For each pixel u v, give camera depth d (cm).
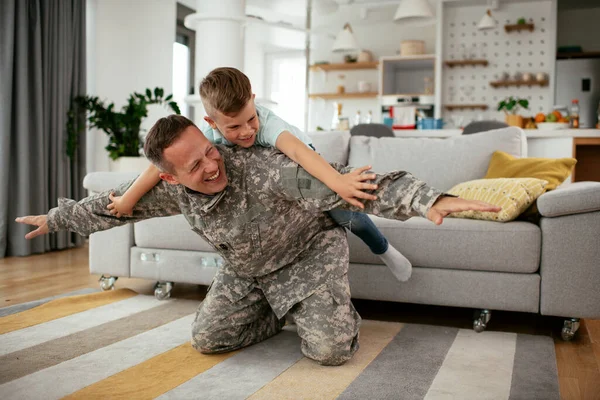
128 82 587
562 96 776
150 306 263
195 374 175
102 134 551
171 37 651
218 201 160
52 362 185
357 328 189
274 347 203
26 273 357
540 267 225
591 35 827
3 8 416
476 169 294
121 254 287
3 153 420
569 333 219
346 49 703
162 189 171
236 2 475
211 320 191
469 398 157
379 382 168
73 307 259
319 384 167
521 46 777
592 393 163
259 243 169
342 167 157
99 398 155
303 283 183
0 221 421
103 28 550
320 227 190
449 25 803
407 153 307
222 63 477
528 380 171
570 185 252
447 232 234
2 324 230
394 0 858
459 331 229
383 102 825
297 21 888
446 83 808
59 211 179
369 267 246
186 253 274
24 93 433
